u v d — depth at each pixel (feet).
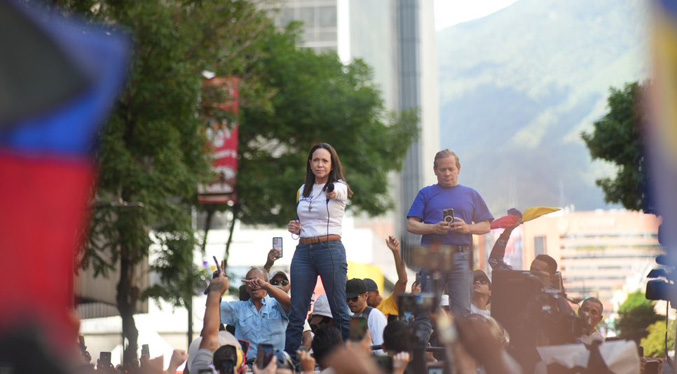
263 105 122.52
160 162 99.50
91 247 94.58
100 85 12.98
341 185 34.22
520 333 27.02
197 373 28.22
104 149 91.91
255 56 116.67
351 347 18.89
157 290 106.93
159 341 107.96
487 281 37.63
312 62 172.14
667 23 16.46
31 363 12.91
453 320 20.17
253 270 39.32
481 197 36.24
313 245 34.32
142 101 95.61
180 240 104.27
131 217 95.09
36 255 13.05
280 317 40.27
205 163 107.86
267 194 158.20
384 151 178.09
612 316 99.81
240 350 28.53
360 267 70.69
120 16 86.74
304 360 24.98
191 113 99.76
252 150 170.50
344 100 167.94
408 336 24.85
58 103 12.85
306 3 290.15
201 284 108.37
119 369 38.78
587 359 24.81
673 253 17.72
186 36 96.53
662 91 16.78
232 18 101.55
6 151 12.87
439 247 24.72
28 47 12.78
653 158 16.98
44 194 13.00
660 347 68.59
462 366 20.07
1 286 12.95
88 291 136.87
